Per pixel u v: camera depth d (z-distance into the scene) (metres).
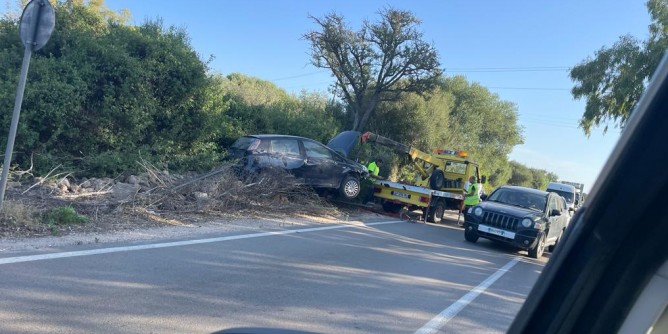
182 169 14.32
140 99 13.93
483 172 50.34
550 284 1.62
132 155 13.26
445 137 37.97
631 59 21.06
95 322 4.95
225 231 10.06
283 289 6.70
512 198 13.77
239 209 12.39
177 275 6.73
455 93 48.56
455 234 14.99
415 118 35.62
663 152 1.31
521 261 11.76
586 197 1.51
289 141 14.10
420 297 7.21
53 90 12.14
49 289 5.64
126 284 6.12
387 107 35.94
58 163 12.19
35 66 12.48
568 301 1.60
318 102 37.69
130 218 9.81
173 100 14.95
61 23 14.77
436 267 9.43
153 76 14.28
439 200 17.75
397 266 9.02
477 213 12.96
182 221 10.47
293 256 8.64
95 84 13.52
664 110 1.28
